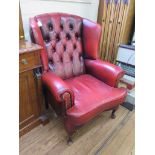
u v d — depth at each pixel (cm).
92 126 145
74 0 168
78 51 153
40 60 115
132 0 163
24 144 124
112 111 152
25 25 138
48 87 109
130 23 178
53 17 132
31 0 134
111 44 184
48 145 124
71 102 104
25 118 126
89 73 160
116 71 133
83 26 150
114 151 122
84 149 122
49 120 148
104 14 174
